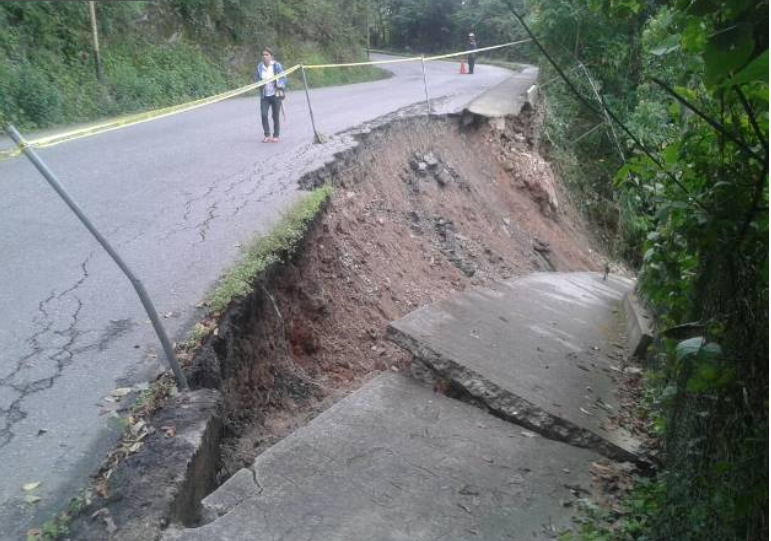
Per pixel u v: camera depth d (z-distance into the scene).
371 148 11.98
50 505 3.54
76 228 7.47
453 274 10.48
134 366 4.79
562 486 4.53
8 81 14.26
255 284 5.90
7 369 4.72
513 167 15.95
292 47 28.02
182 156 11.00
